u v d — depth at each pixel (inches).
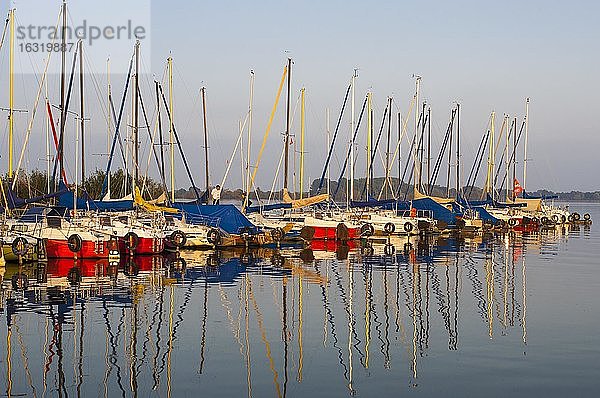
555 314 874.1
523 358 654.5
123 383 574.2
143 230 1596.9
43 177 1673.2
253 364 633.6
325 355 667.4
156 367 620.7
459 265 1435.8
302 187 2272.4
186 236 1743.4
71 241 1432.1
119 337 730.2
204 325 795.4
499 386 567.5
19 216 1439.5
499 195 3339.1
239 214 1857.8
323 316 858.8
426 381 581.6
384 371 611.2
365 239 2140.7
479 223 2652.6
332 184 2475.4
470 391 555.2
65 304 910.4
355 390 557.9
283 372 608.4
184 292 1030.4
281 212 2217.0
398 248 1891.0
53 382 575.2
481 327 796.0
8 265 1341.0
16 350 671.8
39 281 1118.4
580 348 692.7
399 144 2687.0
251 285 1113.4
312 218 2153.1
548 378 589.3
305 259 1557.6
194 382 577.3
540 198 3334.2
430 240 2218.3
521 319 841.5
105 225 1551.4
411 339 735.1
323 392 553.0
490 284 1144.2
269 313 874.8
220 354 667.4
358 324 812.0
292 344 711.1
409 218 2342.5
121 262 1438.2
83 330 757.3
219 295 1007.6
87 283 1105.4
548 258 1603.1
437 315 868.6
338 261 1513.3
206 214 1833.2
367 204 2244.1
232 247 1827.0
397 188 2684.5
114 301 940.6
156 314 854.5
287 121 2231.8
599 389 559.2
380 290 1068.5
